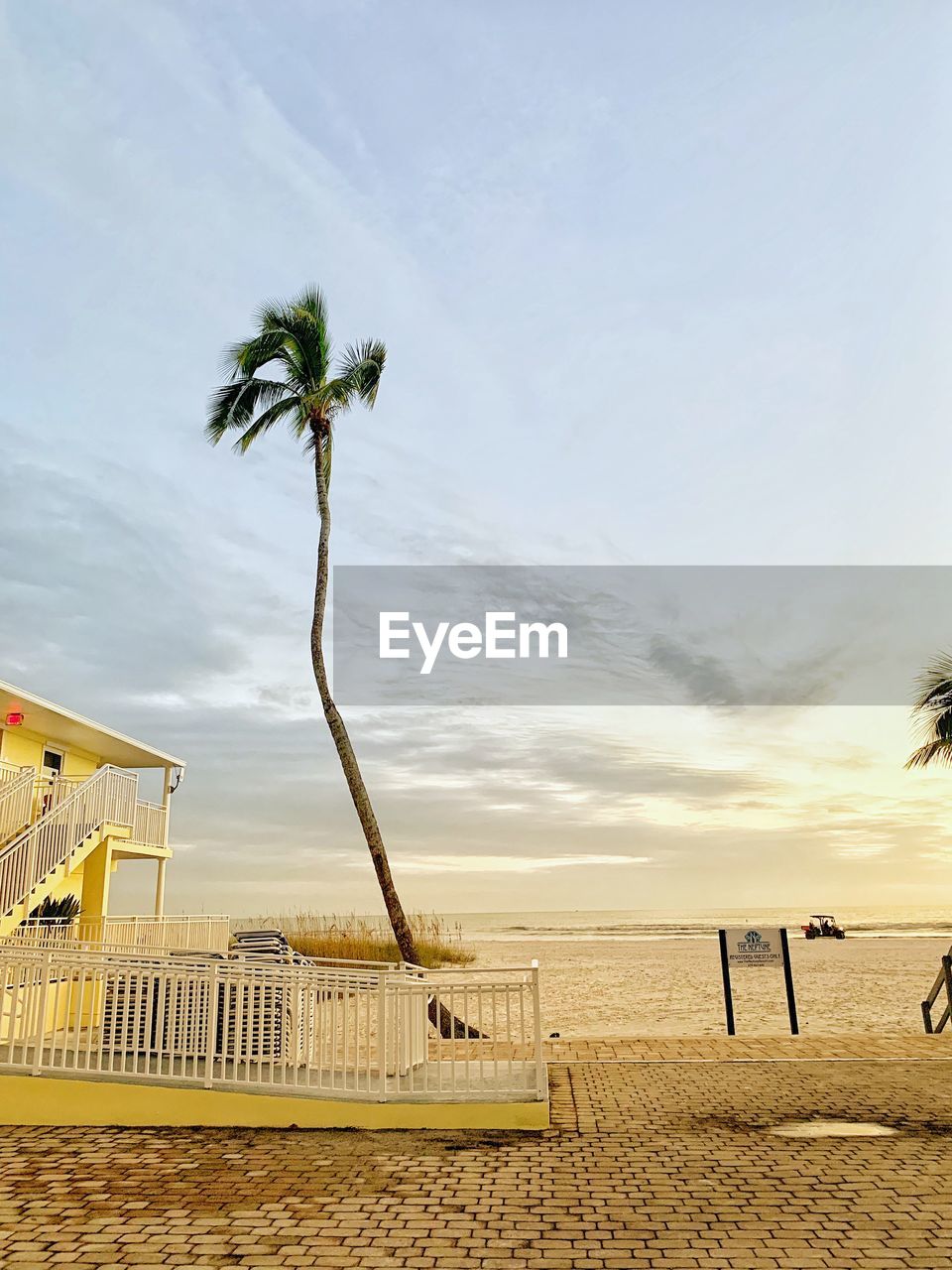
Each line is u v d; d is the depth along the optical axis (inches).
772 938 559.5
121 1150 296.4
